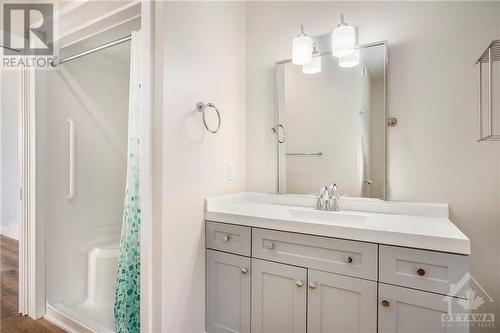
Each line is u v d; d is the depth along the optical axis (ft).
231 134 6.66
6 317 6.78
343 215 5.38
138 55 5.63
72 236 7.32
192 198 5.45
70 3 5.76
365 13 5.78
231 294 5.39
